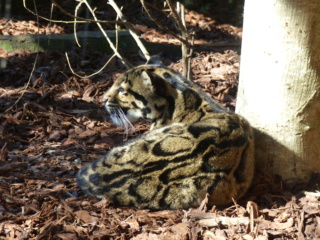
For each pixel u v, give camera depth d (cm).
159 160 705
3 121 984
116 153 731
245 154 746
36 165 843
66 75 1206
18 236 661
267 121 783
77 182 746
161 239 661
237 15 1853
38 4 1667
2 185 771
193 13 1847
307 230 693
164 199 707
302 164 786
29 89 1124
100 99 1117
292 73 755
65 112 1047
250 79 787
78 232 670
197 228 679
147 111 836
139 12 1722
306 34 739
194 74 1235
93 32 1384
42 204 728
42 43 1340
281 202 754
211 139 719
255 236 672
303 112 766
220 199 721
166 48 1370
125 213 705
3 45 1335
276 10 742
